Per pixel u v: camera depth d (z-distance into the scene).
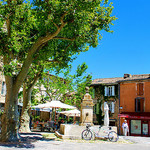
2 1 12.14
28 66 12.58
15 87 12.26
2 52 12.45
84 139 14.59
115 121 40.94
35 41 14.10
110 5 14.05
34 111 38.22
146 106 38.16
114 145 12.50
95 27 13.98
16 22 12.88
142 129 37.25
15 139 11.87
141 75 42.12
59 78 30.78
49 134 17.58
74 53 16.36
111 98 42.50
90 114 16.89
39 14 12.27
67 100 30.95
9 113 11.94
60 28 12.47
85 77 32.09
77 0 11.38
